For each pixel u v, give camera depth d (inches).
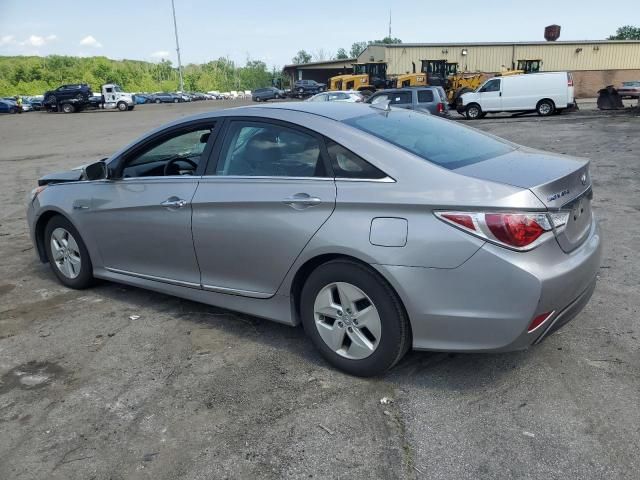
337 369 132.6
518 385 123.1
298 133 134.4
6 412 121.4
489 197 107.6
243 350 145.1
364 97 1027.9
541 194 108.3
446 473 97.6
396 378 128.1
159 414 118.3
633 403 114.7
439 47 1731.1
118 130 1016.9
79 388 129.9
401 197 114.9
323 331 131.7
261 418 115.5
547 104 974.4
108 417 118.1
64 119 1470.2
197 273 154.4
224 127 149.1
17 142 871.1
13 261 231.1
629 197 302.4
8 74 3693.4
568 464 98.3
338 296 128.6
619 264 195.9
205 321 163.6
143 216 161.0
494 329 109.9
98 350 148.2
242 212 137.9
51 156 652.7
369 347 124.3
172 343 150.5
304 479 97.7
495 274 107.0
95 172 172.7
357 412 116.0
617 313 156.4
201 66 5246.1
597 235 129.7
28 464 104.5
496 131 721.6
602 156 458.3
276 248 132.9
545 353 136.0
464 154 129.4
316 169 128.9
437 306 113.0
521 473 96.7
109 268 179.6
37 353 147.9
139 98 2893.7
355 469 99.6
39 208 193.2
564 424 109.1
